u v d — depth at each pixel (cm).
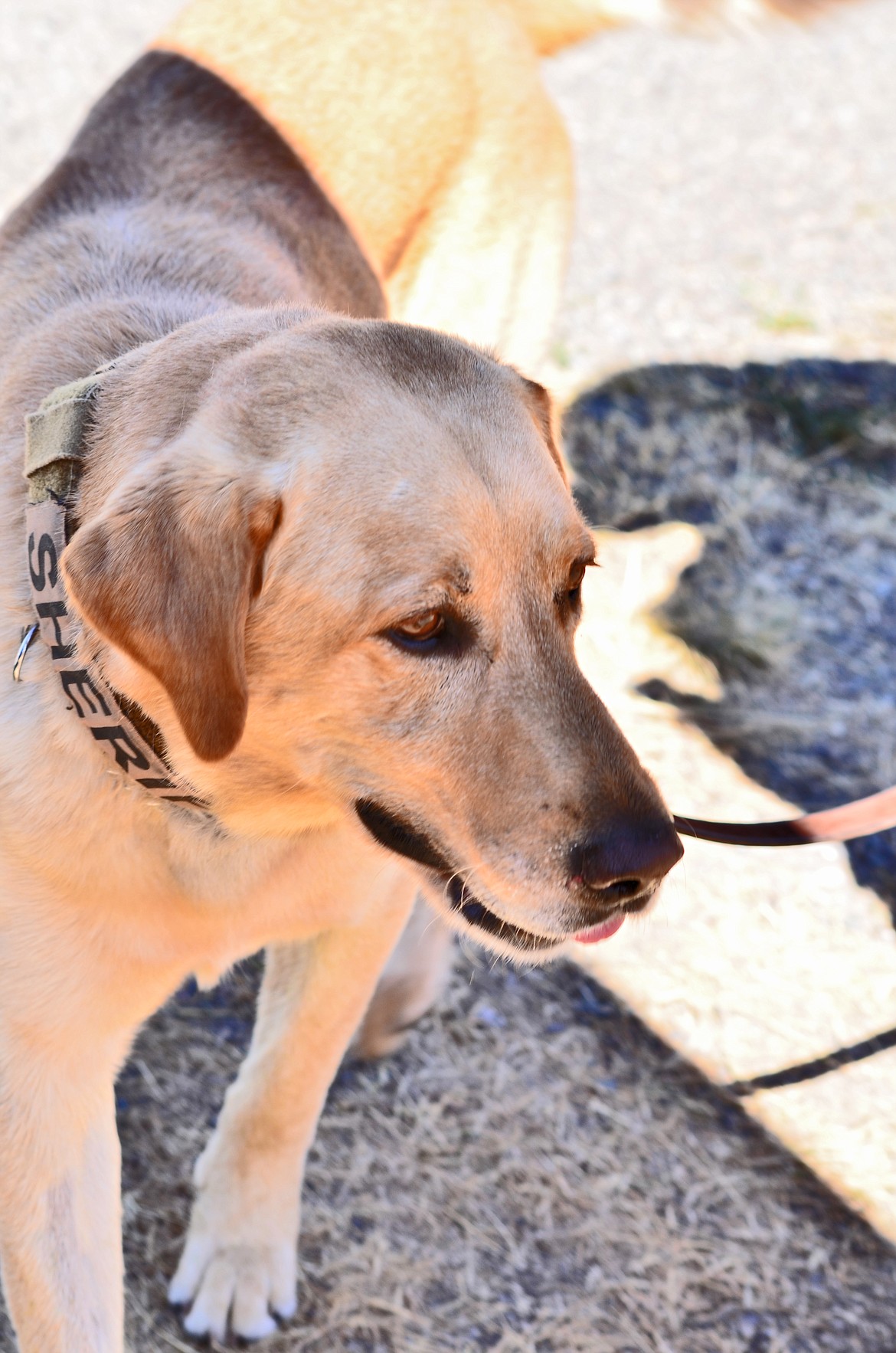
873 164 652
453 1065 299
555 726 187
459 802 191
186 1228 266
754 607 411
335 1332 254
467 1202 275
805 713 382
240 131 309
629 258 561
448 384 193
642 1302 262
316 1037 243
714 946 327
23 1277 204
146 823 200
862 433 472
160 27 725
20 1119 202
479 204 371
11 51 684
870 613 412
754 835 259
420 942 291
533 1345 255
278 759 199
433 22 360
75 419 206
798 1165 285
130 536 180
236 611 181
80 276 254
